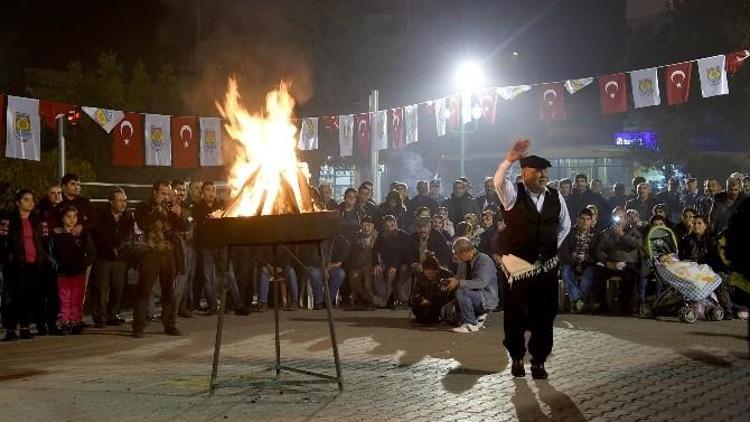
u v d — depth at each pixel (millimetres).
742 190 13680
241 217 7055
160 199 11219
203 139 14594
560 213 7773
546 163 7691
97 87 21547
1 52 24453
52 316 11320
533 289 7758
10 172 17719
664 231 12336
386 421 6312
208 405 6887
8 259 10883
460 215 15672
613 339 10312
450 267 13727
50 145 21156
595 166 36031
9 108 12328
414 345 10016
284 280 14016
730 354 9172
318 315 13117
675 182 16766
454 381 7809
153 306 12617
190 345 10227
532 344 7879
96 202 15328
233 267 13023
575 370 8312
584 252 13180
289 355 9391
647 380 7805
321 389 7480
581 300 13008
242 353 9562
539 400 6996
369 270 14031
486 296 11273
